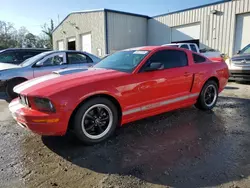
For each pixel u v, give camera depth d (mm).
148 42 20047
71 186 2242
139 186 2227
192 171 2477
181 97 4203
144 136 3492
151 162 2693
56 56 6629
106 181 2322
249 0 12719
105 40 17656
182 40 17000
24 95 2973
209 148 3041
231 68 8250
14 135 3594
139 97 3514
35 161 2754
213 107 5059
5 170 2547
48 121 2781
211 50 13141
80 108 2984
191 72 4309
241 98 6109
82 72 3570
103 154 2920
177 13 17000
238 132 3615
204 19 15172
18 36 47844
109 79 3227
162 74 3805
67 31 23438
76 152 2982
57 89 2869
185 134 3559
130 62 3785
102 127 3285
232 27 13680
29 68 6195
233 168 2520
